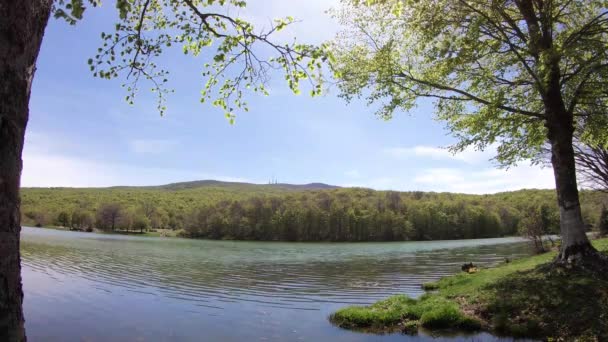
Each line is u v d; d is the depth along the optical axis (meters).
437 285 26.22
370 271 39.53
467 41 15.25
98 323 18.39
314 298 24.73
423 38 16.81
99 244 74.12
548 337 12.10
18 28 2.88
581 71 15.41
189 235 133.00
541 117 16.48
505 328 13.33
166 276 34.72
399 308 17.50
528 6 16.33
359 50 18.33
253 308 21.70
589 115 17.05
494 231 125.69
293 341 15.27
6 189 2.82
